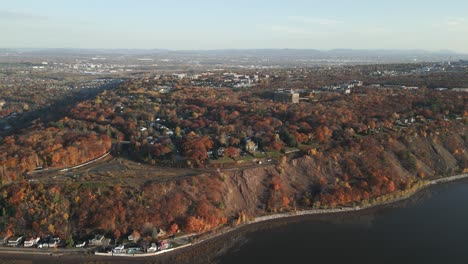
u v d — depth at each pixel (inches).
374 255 6569.9
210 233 6983.3
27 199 6865.2
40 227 6589.6
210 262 6245.1
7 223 6614.2
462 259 6491.1
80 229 6653.5
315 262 6333.7
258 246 6756.9
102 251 6304.1
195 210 7126.0
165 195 7214.6
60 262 6087.6
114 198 6973.4
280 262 6304.1
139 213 6830.7
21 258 6146.7
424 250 6747.1
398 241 7022.6
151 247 6358.3
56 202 6820.9
